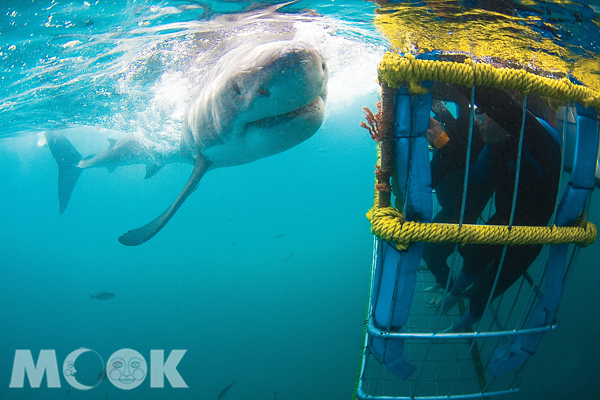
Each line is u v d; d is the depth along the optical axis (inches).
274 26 200.2
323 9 168.6
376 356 99.9
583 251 275.1
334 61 291.9
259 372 341.7
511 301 238.5
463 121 127.0
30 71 256.5
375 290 93.1
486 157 130.0
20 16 178.4
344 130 968.9
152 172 324.8
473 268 128.2
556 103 129.0
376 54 259.1
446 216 148.9
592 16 115.5
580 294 252.1
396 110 82.0
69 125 481.1
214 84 162.9
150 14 177.3
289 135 149.8
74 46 217.0
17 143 754.2
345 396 284.7
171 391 343.6
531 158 116.8
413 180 82.9
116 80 265.1
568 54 142.0
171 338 486.3
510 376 206.8
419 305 230.5
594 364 196.9
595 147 93.0
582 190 93.5
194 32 203.3
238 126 155.3
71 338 603.2
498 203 123.6
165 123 260.8
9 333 715.4
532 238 84.5
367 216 96.4
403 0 133.6
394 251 87.6
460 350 221.9
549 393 189.8
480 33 143.0
